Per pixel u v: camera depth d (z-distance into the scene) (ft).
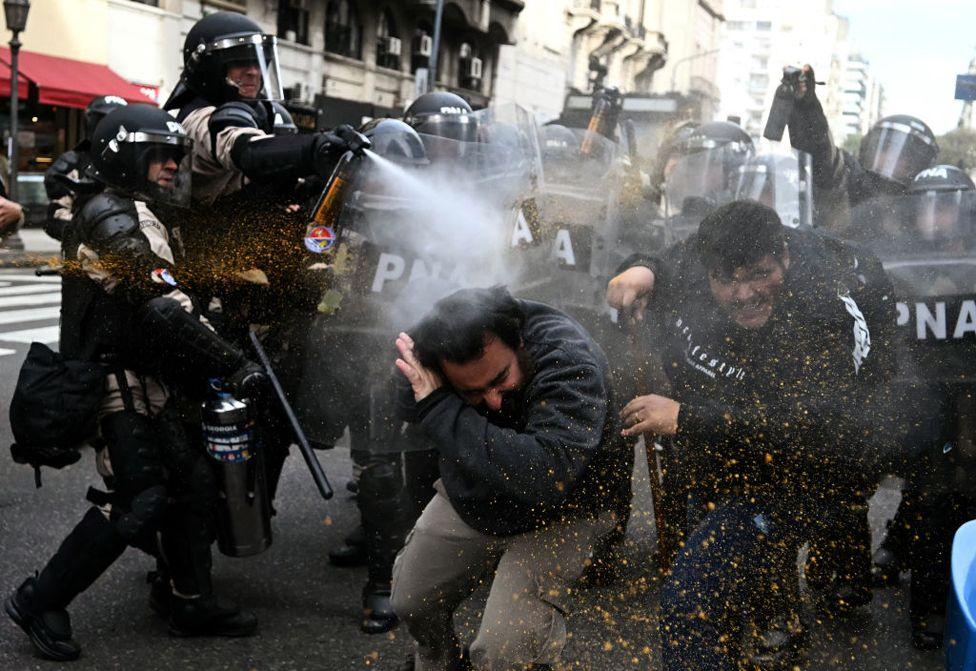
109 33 59.88
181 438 9.23
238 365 8.91
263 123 10.73
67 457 8.91
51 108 56.90
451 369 6.62
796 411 7.25
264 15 69.92
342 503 14.03
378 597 9.83
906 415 8.84
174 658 9.14
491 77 97.76
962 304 9.01
